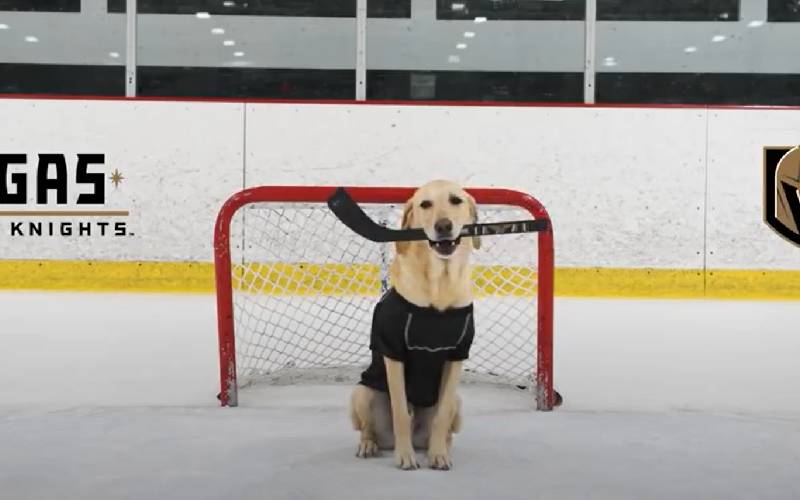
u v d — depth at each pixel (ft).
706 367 13.66
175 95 27.50
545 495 6.81
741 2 27.55
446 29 27.58
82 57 27.25
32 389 11.54
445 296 7.34
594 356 14.61
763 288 25.41
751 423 9.53
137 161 25.16
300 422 9.48
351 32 27.53
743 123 25.46
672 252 25.40
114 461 7.77
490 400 11.03
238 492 6.83
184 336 16.42
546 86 27.66
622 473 7.47
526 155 25.59
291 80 27.58
